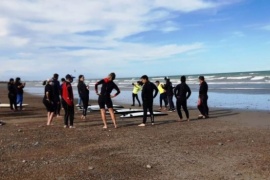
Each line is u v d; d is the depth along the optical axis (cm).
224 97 3003
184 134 1238
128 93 4212
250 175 719
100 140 1148
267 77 6338
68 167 810
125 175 740
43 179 721
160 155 916
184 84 1617
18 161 879
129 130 1356
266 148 962
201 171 760
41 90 6450
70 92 1434
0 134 1305
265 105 2252
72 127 1437
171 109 2145
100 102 1404
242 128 1360
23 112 2194
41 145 1080
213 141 1089
